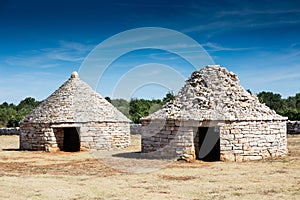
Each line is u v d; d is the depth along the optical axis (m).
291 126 31.36
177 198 10.64
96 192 11.50
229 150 17.73
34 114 25.17
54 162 18.59
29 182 13.12
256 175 14.00
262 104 20.53
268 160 17.72
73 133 26.75
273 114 19.50
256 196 10.72
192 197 10.73
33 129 24.59
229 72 21.41
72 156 21.08
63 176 14.38
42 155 21.67
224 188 11.84
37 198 10.80
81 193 11.37
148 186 12.34
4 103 68.62
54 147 23.69
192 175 14.27
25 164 17.94
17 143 31.25
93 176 14.35
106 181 13.27
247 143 17.83
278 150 18.81
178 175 14.33
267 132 18.38
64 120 23.58
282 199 10.34
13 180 13.52
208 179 13.41
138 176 14.24
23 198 10.80
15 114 51.34
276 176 13.73
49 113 24.28
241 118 17.80
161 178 13.78
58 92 25.84
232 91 20.02
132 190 11.73
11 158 20.34
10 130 39.78
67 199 10.70
